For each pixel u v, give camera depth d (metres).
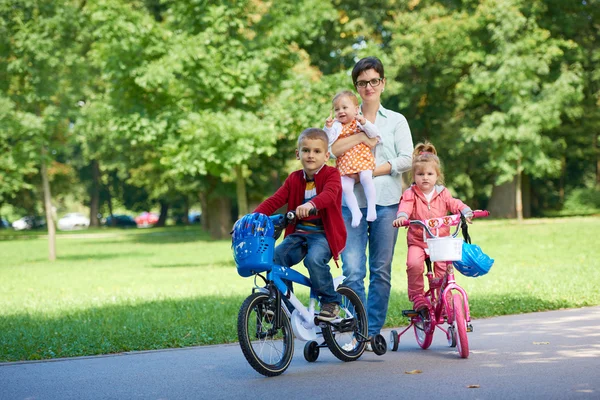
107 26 24.66
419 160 8.71
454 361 8.08
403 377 7.28
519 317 11.62
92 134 32.94
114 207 115.31
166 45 25.12
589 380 6.84
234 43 25.55
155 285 20.20
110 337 10.51
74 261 32.34
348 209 8.97
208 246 40.75
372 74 9.12
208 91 25.48
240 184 27.69
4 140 32.22
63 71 31.67
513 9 43.19
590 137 56.53
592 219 48.28
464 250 8.27
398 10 52.16
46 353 9.41
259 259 7.42
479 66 47.75
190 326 11.42
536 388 6.57
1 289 20.50
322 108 25.92
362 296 9.06
